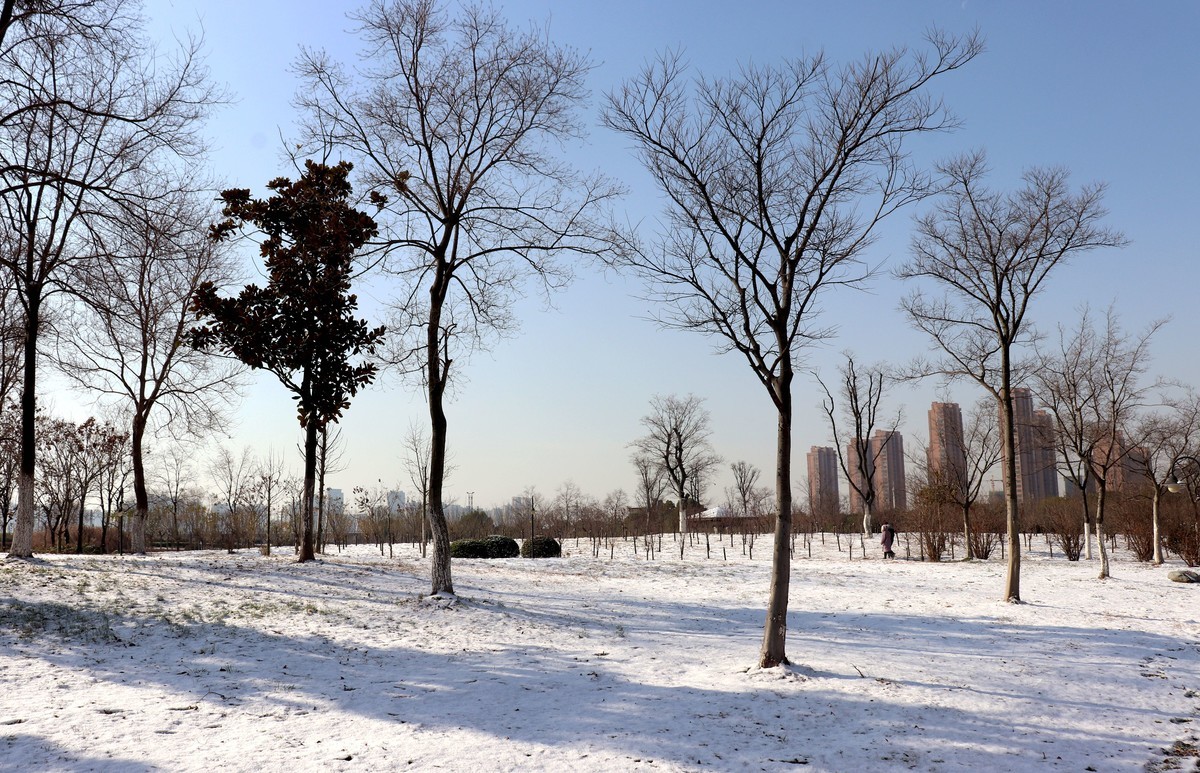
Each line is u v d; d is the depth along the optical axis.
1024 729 8.95
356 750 7.52
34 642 11.30
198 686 9.72
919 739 8.48
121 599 14.58
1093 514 40.47
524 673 11.16
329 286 20.75
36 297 19.30
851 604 19.08
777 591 11.56
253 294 20.67
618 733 8.36
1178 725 9.33
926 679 11.02
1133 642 14.17
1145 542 32.44
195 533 39.44
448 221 17.80
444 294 17.81
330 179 20.97
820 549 37.28
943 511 35.09
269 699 9.29
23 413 19.27
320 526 30.30
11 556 18.95
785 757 7.81
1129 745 8.57
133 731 7.80
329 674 10.67
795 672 11.10
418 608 15.75
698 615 17.45
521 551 32.41
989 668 11.91
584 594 20.02
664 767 7.37
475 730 8.30
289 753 7.36
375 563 24.45
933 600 19.81
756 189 12.62
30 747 7.15
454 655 12.20
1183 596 20.36
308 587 17.70
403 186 17.47
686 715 9.11
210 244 21.31
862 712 9.38
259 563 21.42
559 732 8.34
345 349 21.84
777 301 12.01
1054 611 17.80
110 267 16.06
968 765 7.80
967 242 19.66
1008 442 19.55
